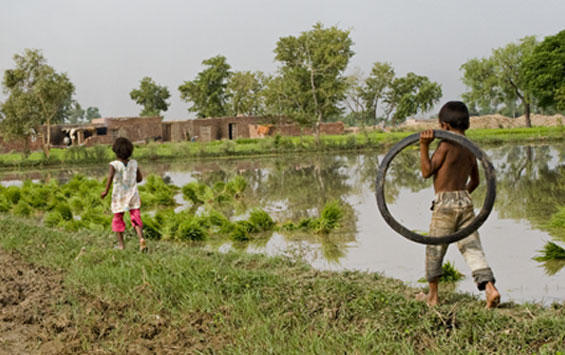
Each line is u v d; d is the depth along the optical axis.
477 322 3.78
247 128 63.16
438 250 4.25
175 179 22.12
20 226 9.14
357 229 9.46
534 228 8.74
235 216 11.78
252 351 3.62
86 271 5.88
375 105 71.88
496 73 68.31
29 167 37.12
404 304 4.11
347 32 47.22
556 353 3.19
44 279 5.87
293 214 11.60
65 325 4.38
